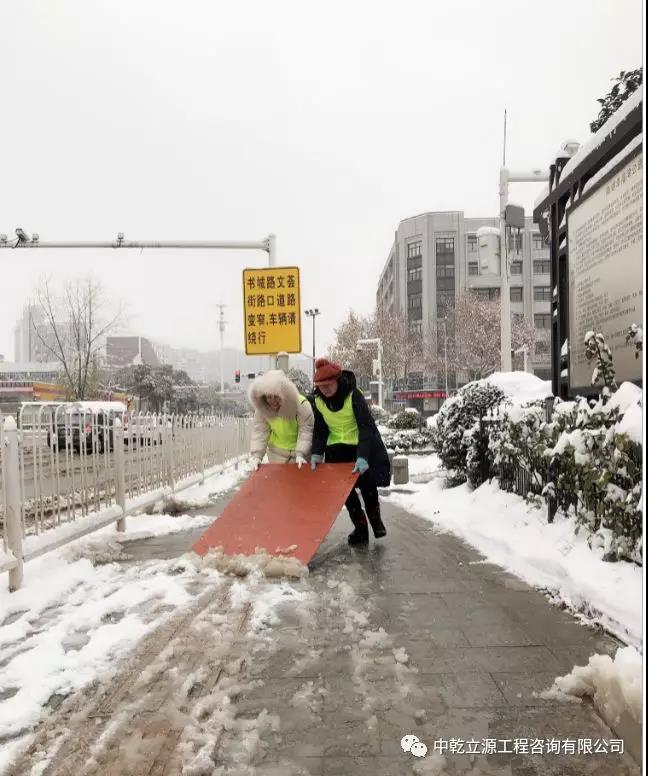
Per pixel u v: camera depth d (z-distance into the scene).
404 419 24.31
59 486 5.54
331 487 5.82
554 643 3.64
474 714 2.86
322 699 3.01
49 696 3.07
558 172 8.29
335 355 51.66
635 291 5.51
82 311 35.41
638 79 6.73
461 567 5.36
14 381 47.94
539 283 65.56
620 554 4.14
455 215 66.56
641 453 3.94
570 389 7.21
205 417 12.49
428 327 60.12
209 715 2.87
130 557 5.84
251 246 17.20
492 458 8.02
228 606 4.30
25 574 5.04
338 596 4.54
